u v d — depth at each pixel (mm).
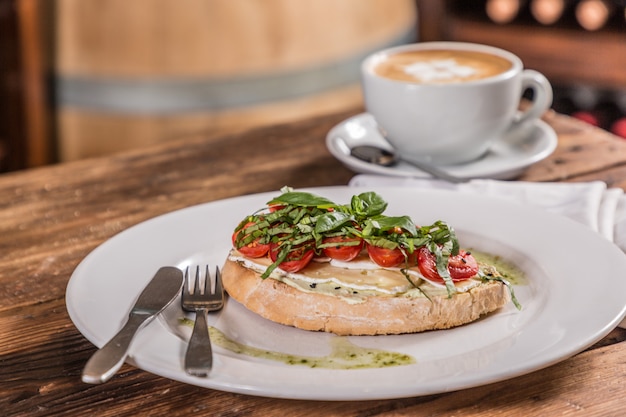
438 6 2109
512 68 903
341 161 907
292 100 1437
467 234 743
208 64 1374
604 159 938
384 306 632
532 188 831
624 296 629
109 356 571
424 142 896
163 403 597
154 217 805
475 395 594
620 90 2012
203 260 724
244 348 625
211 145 1004
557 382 603
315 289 643
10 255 774
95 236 805
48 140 1455
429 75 907
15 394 607
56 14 1372
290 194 661
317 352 620
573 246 701
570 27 2014
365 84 917
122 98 1390
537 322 620
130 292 664
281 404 593
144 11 1345
